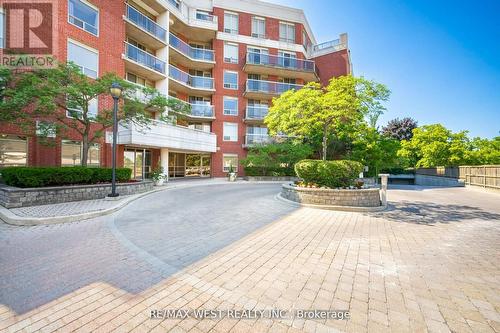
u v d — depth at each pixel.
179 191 13.30
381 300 2.92
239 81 25.73
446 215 8.12
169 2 21.44
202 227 6.09
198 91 24.55
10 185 8.77
